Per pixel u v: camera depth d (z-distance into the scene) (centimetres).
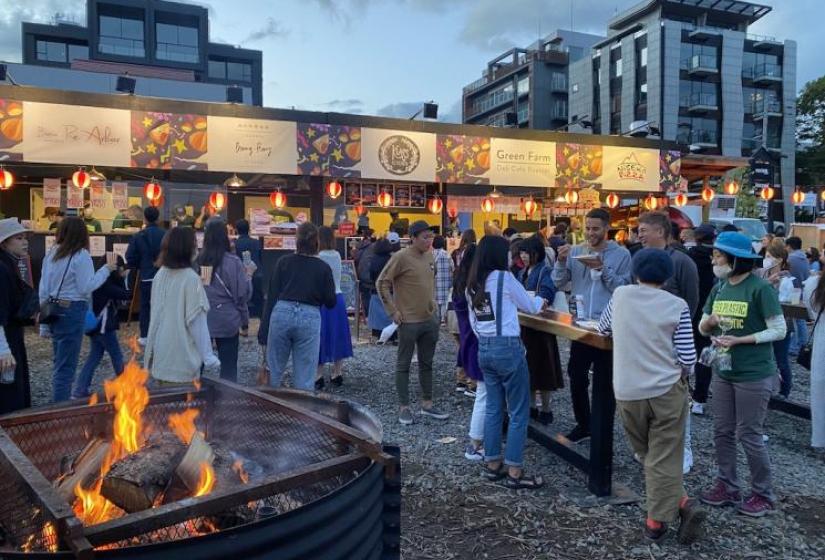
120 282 552
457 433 491
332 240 626
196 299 377
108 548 152
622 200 1512
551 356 484
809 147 4894
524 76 6344
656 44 4525
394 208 1276
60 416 246
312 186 1105
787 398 588
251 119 994
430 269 514
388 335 824
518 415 387
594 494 377
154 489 208
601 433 372
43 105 890
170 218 1149
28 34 4975
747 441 353
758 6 4872
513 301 384
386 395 600
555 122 6178
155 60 4997
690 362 314
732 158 1342
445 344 877
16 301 379
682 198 1273
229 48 5484
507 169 1148
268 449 262
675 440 317
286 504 221
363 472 198
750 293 349
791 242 916
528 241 555
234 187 1191
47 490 161
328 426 229
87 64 3428
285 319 454
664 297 319
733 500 362
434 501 367
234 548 156
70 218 477
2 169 876
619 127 4931
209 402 288
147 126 941
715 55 4622
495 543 319
